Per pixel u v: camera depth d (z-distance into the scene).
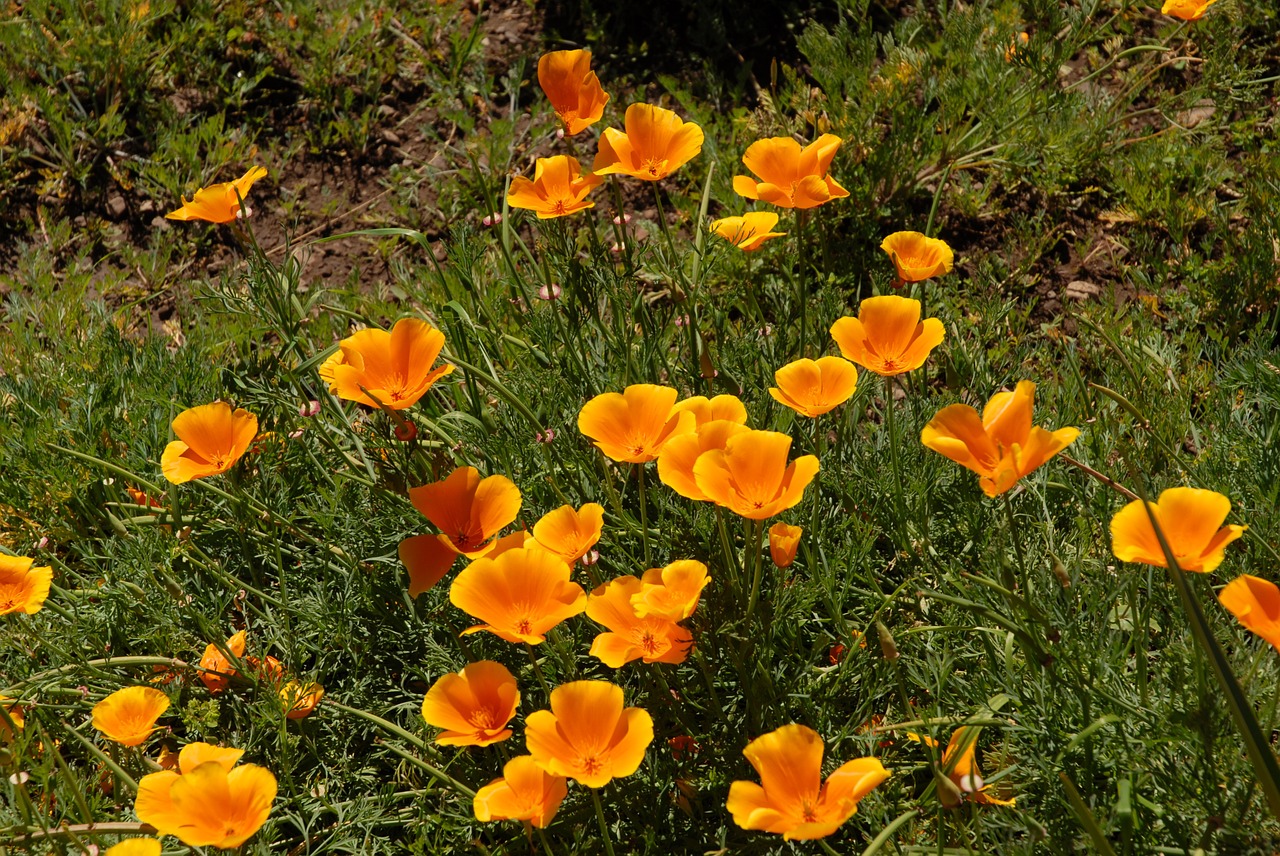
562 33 3.42
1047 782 2.49
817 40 2.99
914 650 2.58
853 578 2.61
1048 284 2.90
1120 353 2.69
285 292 2.70
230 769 2.46
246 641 2.63
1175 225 2.89
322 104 3.27
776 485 2.45
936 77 2.97
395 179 3.10
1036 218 2.91
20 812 2.51
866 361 2.52
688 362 2.72
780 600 2.56
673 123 2.64
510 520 2.51
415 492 2.50
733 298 2.76
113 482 2.70
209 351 2.80
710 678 2.53
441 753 2.56
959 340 2.76
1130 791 2.43
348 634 2.61
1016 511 2.63
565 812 2.53
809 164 2.63
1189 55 3.05
